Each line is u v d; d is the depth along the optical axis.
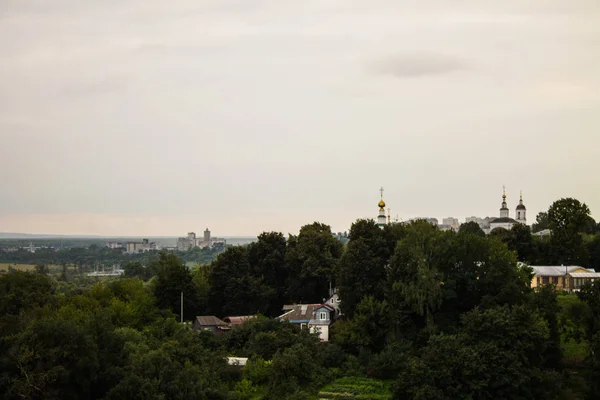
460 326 155.75
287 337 154.25
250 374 140.25
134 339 143.88
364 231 182.38
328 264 199.88
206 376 126.38
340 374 146.50
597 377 132.12
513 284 154.88
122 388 110.62
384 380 143.50
